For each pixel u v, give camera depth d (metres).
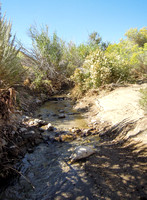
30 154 2.48
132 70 7.71
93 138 3.00
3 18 3.31
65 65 9.51
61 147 2.71
